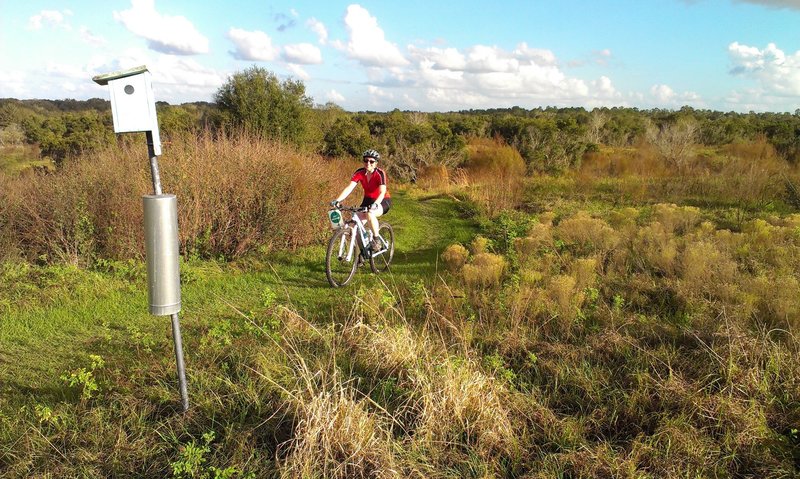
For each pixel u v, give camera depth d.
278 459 3.25
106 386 4.21
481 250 8.74
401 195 18.02
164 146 9.35
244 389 4.00
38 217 8.21
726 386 3.94
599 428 3.69
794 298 5.52
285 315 5.36
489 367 4.32
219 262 8.38
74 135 13.48
